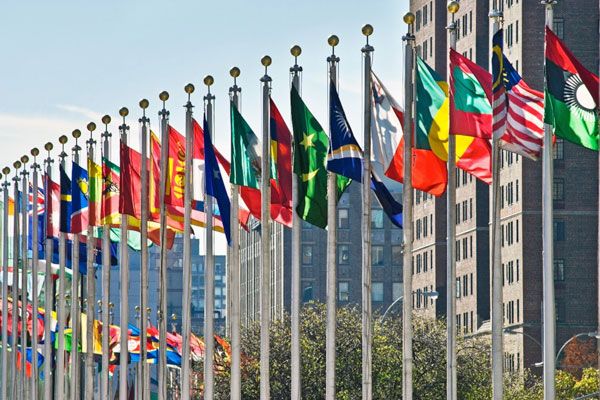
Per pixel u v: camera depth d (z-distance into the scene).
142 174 77.12
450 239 57.59
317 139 64.25
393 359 115.75
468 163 59.41
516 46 199.38
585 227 199.75
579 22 197.25
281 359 116.50
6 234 109.19
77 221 85.19
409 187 58.81
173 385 158.88
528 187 199.00
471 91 56.62
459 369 118.94
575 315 198.25
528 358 196.75
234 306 71.12
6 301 110.75
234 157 67.69
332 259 63.88
